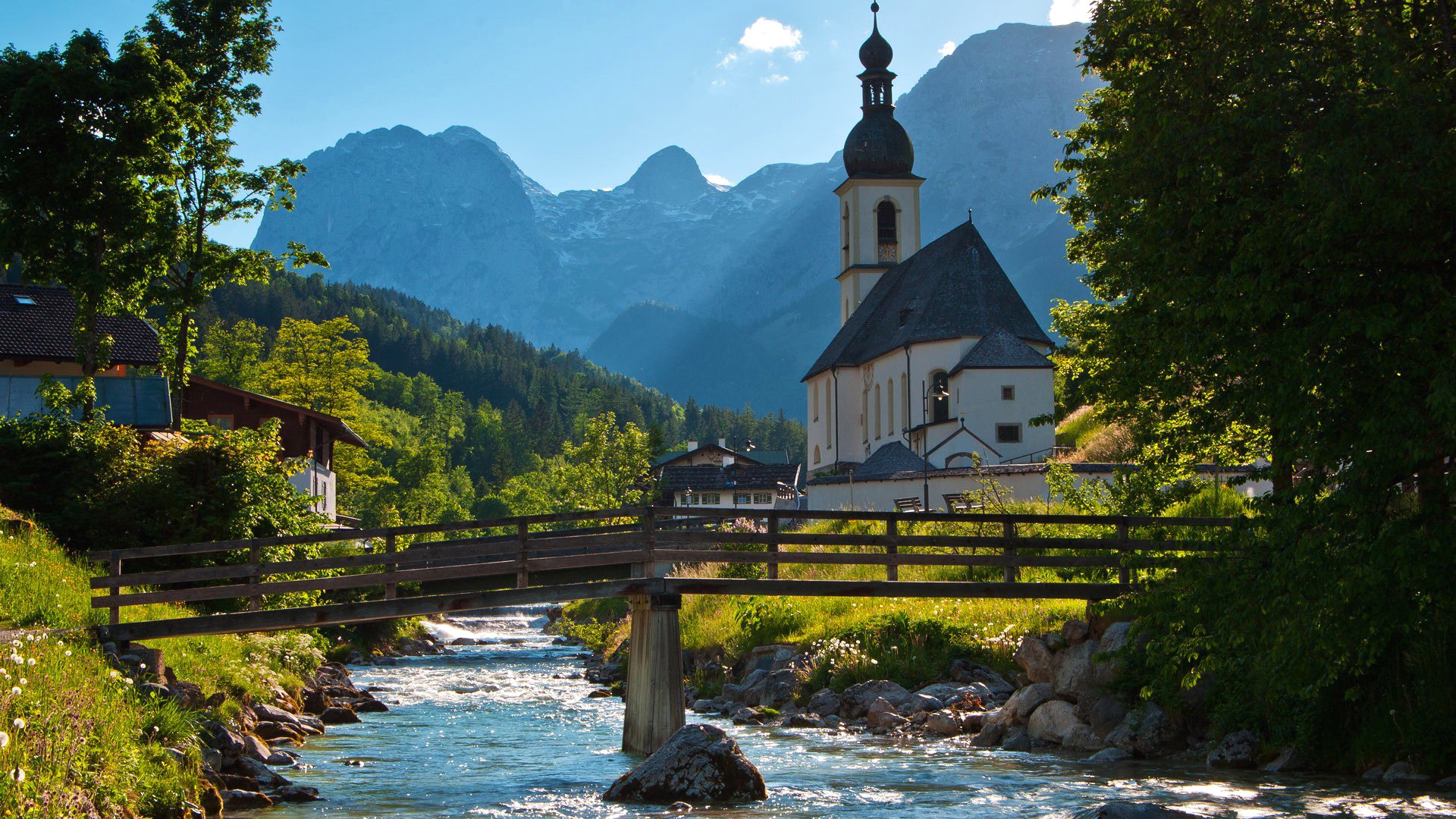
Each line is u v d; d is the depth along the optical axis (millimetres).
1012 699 20875
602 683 33969
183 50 36719
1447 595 12711
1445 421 11562
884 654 25031
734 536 20984
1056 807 14523
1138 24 15336
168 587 26375
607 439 96875
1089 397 21719
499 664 42344
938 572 32219
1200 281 13922
